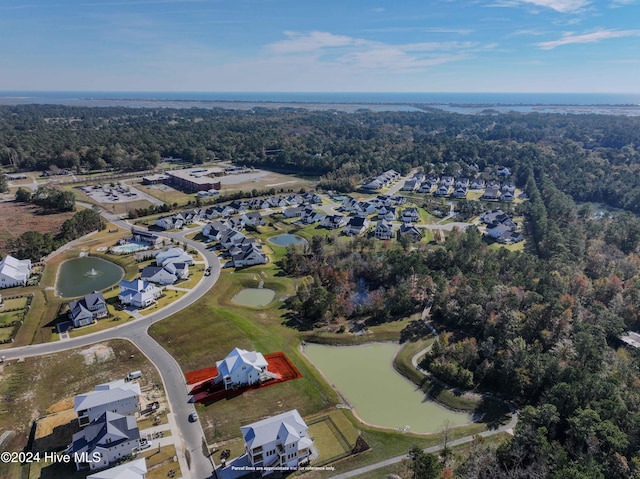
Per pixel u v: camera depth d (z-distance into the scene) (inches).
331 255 5280.5
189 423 2765.7
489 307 3863.2
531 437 2449.6
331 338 3833.7
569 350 3282.5
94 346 3548.2
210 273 5064.0
